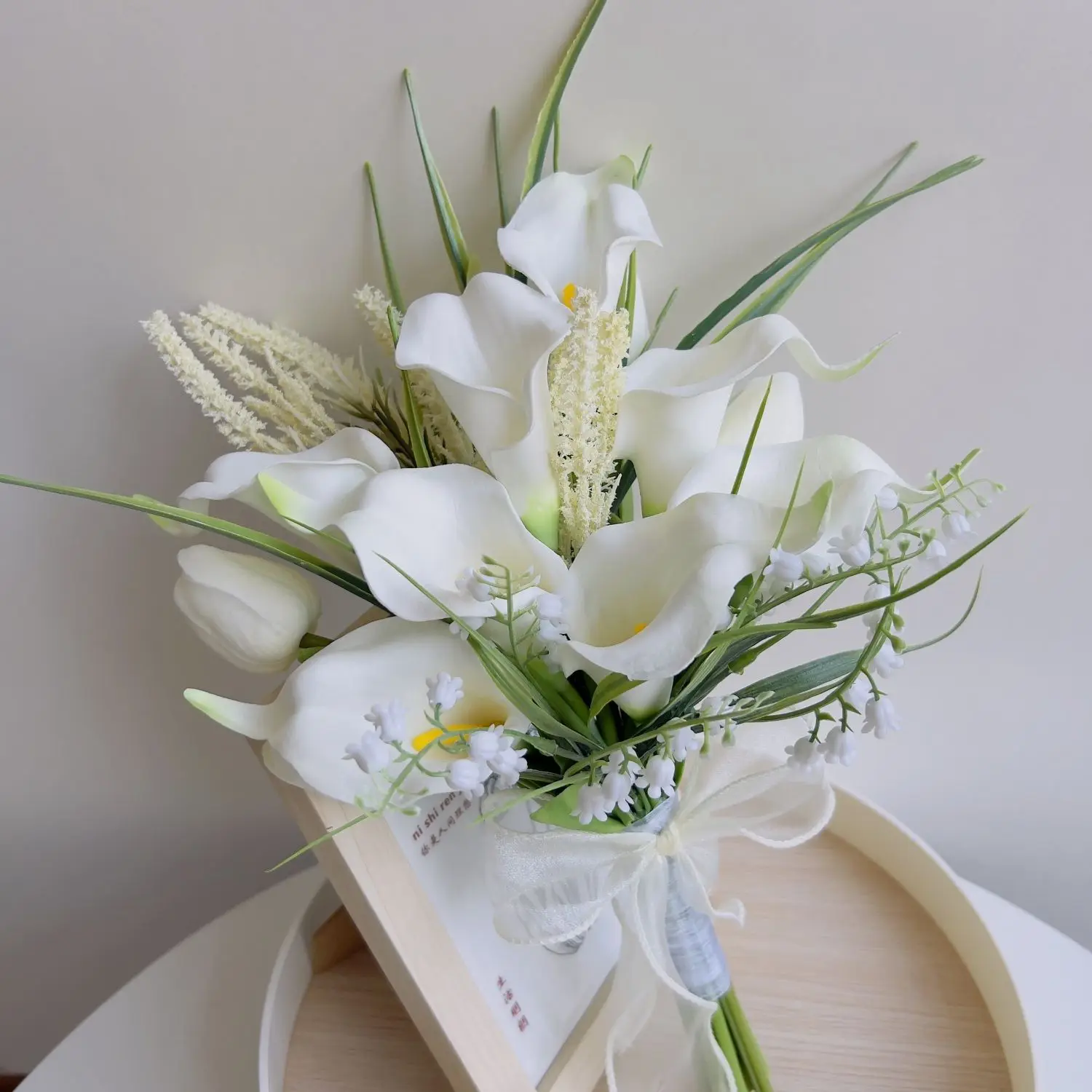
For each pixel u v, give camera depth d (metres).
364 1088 0.55
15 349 0.55
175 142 0.49
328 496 0.41
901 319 0.52
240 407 0.46
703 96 0.48
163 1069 0.62
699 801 0.49
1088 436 0.55
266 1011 0.54
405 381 0.45
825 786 0.50
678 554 0.37
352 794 0.40
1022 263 0.50
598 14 0.45
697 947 0.50
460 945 0.48
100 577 0.63
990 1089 0.53
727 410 0.45
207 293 0.53
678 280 0.52
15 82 0.48
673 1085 0.54
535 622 0.39
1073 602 0.60
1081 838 0.72
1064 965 0.63
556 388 0.39
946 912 0.59
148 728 0.71
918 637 0.63
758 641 0.42
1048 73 0.46
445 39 0.47
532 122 0.48
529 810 0.48
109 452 0.58
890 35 0.46
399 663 0.41
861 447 0.40
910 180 0.49
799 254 0.46
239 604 0.43
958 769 0.69
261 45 0.47
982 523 0.58
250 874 0.82
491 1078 0.48
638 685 0.39
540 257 0.45
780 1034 0.56
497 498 0.38
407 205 0.50
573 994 0.54
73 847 0.80
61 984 0.93
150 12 0.46
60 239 0.52
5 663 0.67
